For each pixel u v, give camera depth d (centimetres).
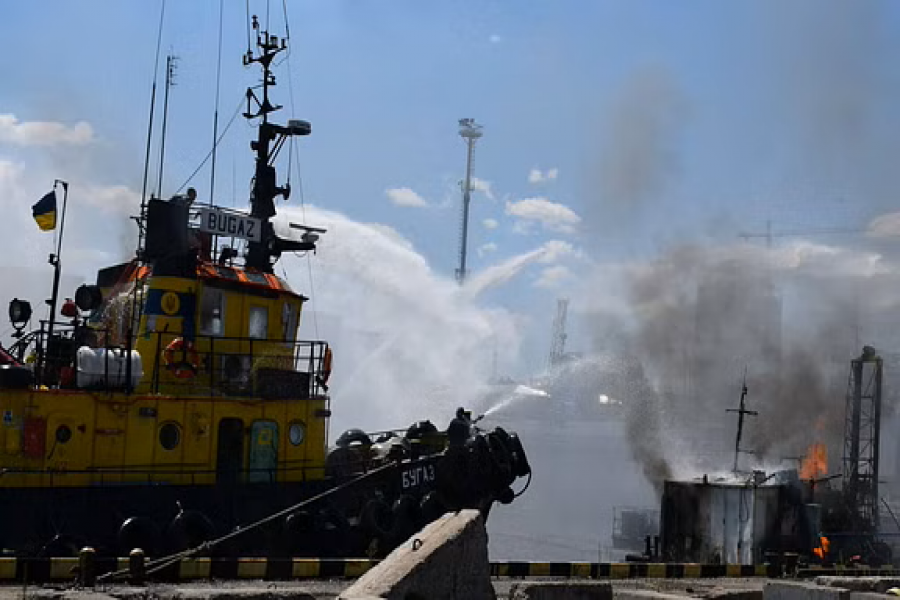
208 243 2572
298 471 2434
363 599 1120
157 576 1914
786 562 2805
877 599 1582
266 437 2391
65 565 1853
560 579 2338
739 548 3209
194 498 2242
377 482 2531
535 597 1555
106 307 2539
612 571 2519
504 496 2767
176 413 2241
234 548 2281
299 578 2061
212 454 2283
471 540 1288
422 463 2619
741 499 3234
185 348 2386
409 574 1201
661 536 3384
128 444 2175
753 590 2128
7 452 2055
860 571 2877
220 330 2473
